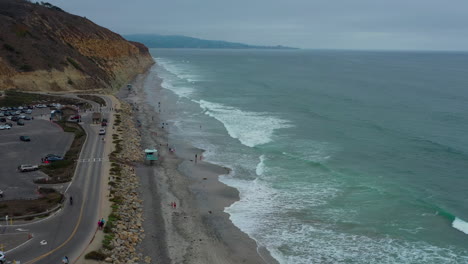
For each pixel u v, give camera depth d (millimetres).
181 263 27531
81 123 62000
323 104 84875
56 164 41875
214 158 50250
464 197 38125
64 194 34781
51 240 26984
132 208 34562
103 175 40031
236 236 31859
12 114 64625
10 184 36219
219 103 87812
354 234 31828
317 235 31875
